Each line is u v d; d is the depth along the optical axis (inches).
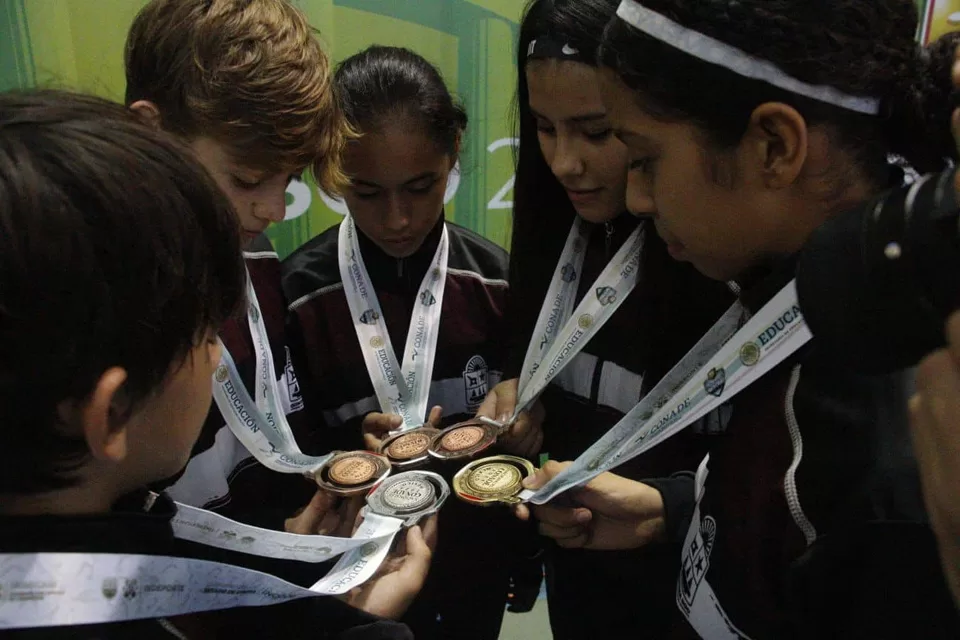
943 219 13.4
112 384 16.8
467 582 53.3
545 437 52.0
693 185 23.0
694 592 27.2
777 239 23.5
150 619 22.0
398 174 45.1
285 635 29.1
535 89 36.6
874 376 18.1
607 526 38.4
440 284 53.9
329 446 55.1
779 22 19.8
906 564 17.2
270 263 49.1
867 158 22.1
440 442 47.5
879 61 20.7
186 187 18.4
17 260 15.3
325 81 36.7
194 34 33.1
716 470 26.6
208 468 40.4
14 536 18.2
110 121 18.0
